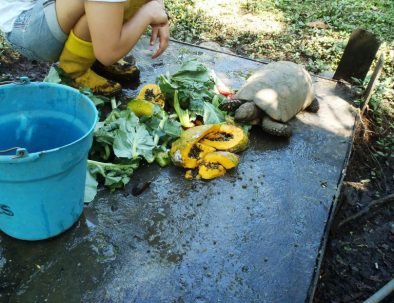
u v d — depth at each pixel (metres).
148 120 1.53
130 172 1.36
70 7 1.44
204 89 1.73
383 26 3.17
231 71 2.09
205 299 1.04
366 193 1.67
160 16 1.57
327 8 3.38
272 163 1.51
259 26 2.95
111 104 1.70
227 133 1.56
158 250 1.15
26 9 1.61
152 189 1.34
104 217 1.23
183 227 1.22
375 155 1.88
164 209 1.28
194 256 1.14
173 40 2.30
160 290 1.05
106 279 1.06
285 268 1.14
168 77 1.71
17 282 1.04
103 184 1.34
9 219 1.07
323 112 1.86
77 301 1.01
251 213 1.30
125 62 1.87
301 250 1.19
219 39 2.68
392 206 1.62
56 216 1.09
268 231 1.24
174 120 1.56
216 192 1.36
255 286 1.08
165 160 1.43
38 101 1.15
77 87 1.68
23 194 0.99
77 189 1.11
